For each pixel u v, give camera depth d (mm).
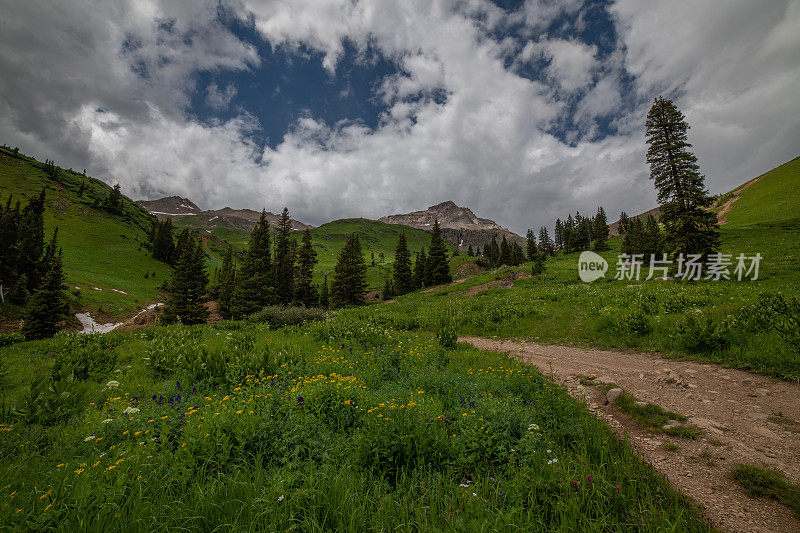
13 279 63062
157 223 189625
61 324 55250
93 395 6859
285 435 4148
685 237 27891
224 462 3721
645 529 2922
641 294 19453
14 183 149750
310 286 60531
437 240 72250
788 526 3096
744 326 9883
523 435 4332
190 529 2871
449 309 26453
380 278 147750
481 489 3447
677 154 27953
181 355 8758
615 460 4098
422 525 2891
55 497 3107
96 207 153125
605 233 86000
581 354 11609
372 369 8336
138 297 85125
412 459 3969
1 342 18234
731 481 3871
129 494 3232
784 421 5246
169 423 4520
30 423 5504
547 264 53781
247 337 12375
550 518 3100
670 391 7078
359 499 3240
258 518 2893
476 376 7562
